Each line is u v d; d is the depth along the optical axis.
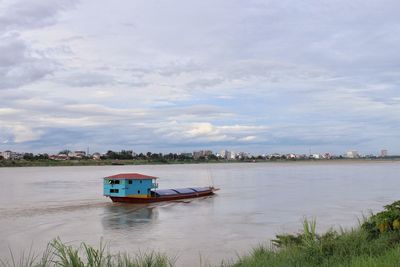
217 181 93.44
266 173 136.50
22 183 86.62
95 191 64.94
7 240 27.36
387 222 14.80
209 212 40.81
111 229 31.56
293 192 61.28
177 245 25.55
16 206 44.94
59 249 12.29
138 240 27.28
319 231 28.48
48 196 56.53
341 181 86.75
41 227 32.25
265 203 47.38
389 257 10.59
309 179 96.00
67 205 46.28
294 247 14.37
